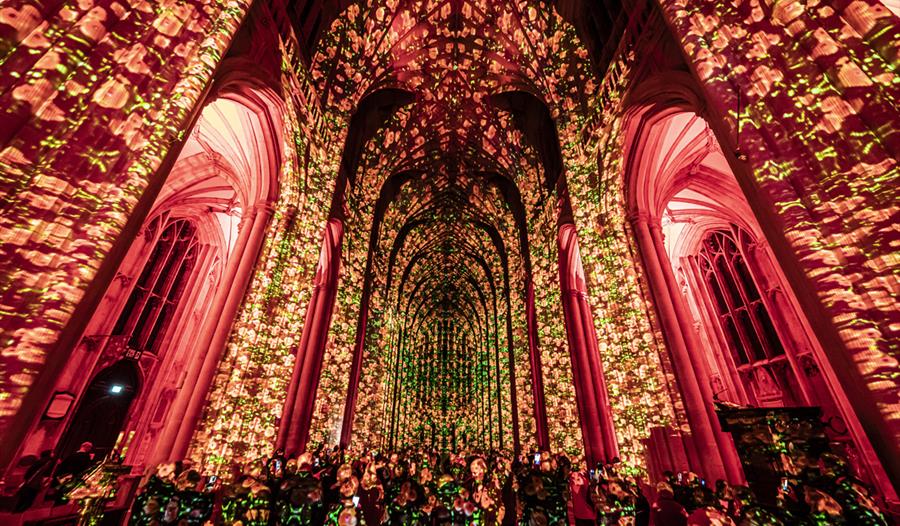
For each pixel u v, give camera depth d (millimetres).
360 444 14258
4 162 2334
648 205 7770
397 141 15297
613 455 9844
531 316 15930
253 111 6949
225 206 14289
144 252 12430
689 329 6539
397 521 2824
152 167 3074
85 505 4105
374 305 16562
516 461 5664
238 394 6324
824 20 3045
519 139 14984
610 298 7562
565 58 10148
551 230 13242
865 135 2682
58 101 2609
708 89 3723
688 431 5812
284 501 2471
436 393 29078
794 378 11164
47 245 2449
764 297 11938
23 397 2174
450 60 13039
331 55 9508
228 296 6902
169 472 2736
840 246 2621
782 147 3049
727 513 3207
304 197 8281
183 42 3494
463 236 23688
